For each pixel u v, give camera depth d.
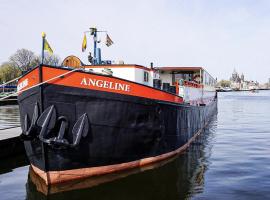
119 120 12.62
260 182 12.49
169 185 12.05
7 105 60.56
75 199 10.68
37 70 11.36
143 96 13.32
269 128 29.31
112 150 12.71
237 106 65.44
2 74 88.00
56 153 11.48
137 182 12.32
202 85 28.56
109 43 17.38
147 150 14.11
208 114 34.75
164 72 27.06
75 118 11.73
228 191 11.47
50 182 11.73
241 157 16.92
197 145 20.58
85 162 12.16
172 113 15.95
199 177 13.14
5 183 12.88
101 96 12.07
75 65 14.58
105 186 11.84
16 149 18.28
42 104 11.28
